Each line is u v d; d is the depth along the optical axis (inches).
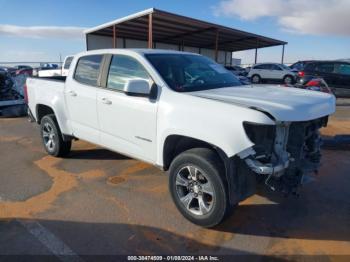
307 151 133.8
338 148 240.1
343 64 553.6
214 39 1151.0
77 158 214.5
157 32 1013.2
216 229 127.5
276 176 117.3
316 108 119.3
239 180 115.2
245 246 116.7
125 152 159.2
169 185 135.1
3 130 310.7
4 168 197.0
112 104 157.3
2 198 154.3
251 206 146.7
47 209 143.3
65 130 197.2
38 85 216.2
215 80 161.3
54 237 121.2
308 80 475.2
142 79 137.9
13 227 128.0
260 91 141.3
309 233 125.5
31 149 239.0
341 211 143.1
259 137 111.1
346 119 371.2
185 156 124.7
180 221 133.3
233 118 109.3
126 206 146.5
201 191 125.3
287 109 109.9
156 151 140.3
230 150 109.7
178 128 125.7
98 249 114.1
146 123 141.6
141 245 116.7
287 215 139.1
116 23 820.0
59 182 174.1
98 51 175.3
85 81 178.5
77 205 147.3
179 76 148.3
